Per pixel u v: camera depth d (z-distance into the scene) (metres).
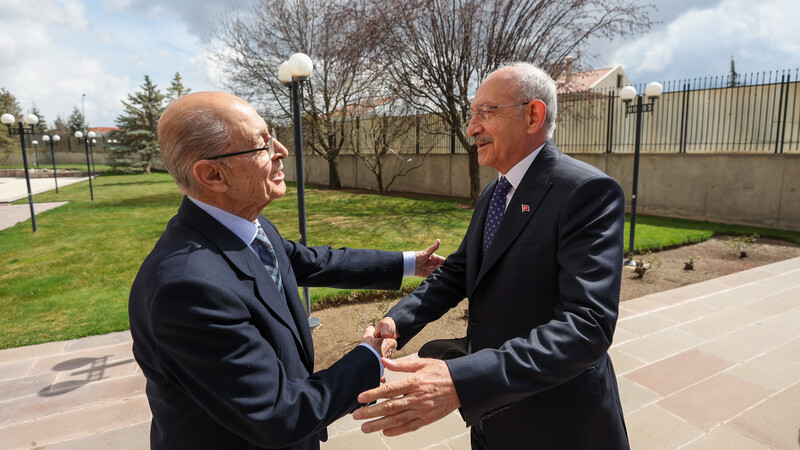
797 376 3.08
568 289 1.13
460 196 14.95
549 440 1.29
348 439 2.49
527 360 1.00
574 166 1.28
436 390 0.97
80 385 3.19
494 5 9.64
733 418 2.59
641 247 6.99
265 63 16.34
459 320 4.30
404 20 9.55
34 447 2.47
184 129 1.01
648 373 3.15
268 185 1.12
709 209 9.89
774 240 7.96
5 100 39.69
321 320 4.34
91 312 4.71
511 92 1.33
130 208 13.34
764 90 9.44
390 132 14.38
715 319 4.16
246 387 0.90
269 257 1.20
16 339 4.01
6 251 7.74
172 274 0.92
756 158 9.12
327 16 11.66
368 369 1.12
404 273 1.72
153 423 1.14
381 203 13.41
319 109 16.52
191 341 0.89
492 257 1.35
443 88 10.41
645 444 2.37
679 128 10.45
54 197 16.78
